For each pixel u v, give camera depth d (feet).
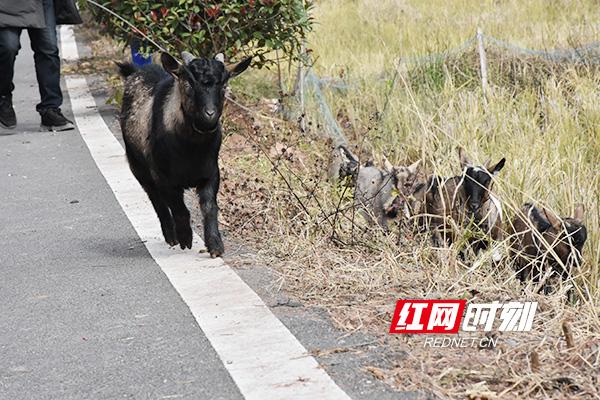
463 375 30.78
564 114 67.26
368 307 37.11
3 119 75.82
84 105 84.53
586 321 36.04
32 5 72.54
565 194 53.06
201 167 44.37
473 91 76.33
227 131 65.31
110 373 32.32
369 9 112.06
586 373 31.12
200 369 32.14
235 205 49.08
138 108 47.26
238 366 32.12
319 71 85.56
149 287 40.70
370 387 30.07
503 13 101.24
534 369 31.07
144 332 35.70
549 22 95.35
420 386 30.09
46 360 33.71
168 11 70.18
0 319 37.99
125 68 49.70
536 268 46.62
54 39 74.38
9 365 33.45
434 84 77.97
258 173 57.21
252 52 79.61
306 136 66.64
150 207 54.08
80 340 35.29
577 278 45.88
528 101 72.28
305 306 37.37
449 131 62.85
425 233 46.50
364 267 41.68
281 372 31.40
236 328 35.40
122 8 72.95
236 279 40.83
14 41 73.05
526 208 49.11
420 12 107.86
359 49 93.04
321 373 31.09
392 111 72.69
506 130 64.28
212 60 42.98
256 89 79.51
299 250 43.86
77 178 60.80
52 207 54.95
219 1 70.90
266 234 46.70
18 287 41.78
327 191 52.95
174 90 44.29
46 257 46.11
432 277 40.04
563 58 83.46
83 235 49.52
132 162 48.16
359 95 79.00
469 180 48.67
